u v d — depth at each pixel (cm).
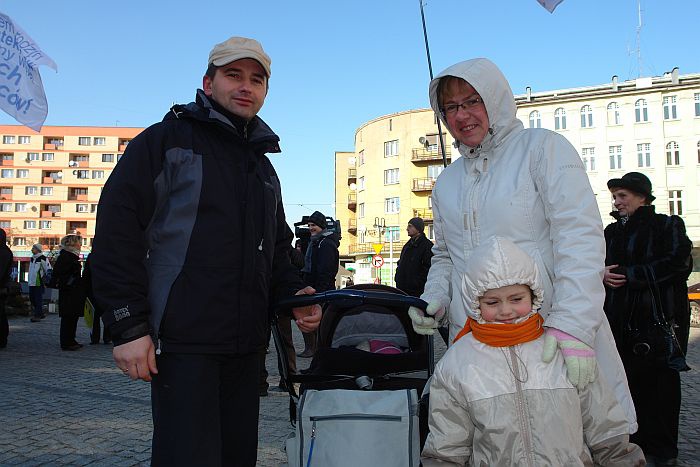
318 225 789
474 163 244
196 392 206
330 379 281
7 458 388
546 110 3906
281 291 271
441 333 341
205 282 211
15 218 8500
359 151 5531
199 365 208
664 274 363
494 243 218
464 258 245
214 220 217
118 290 198
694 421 486
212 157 221
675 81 3672
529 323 215
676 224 371
